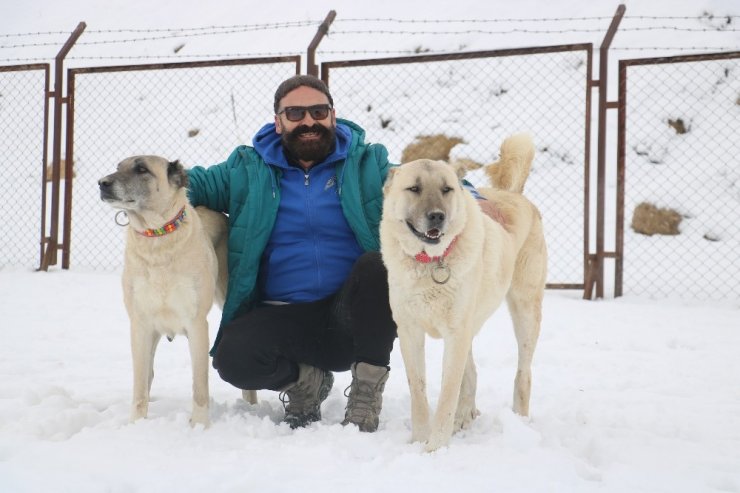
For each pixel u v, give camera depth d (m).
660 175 9.15
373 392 3.32
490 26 11.98
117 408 3.51
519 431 2.90
